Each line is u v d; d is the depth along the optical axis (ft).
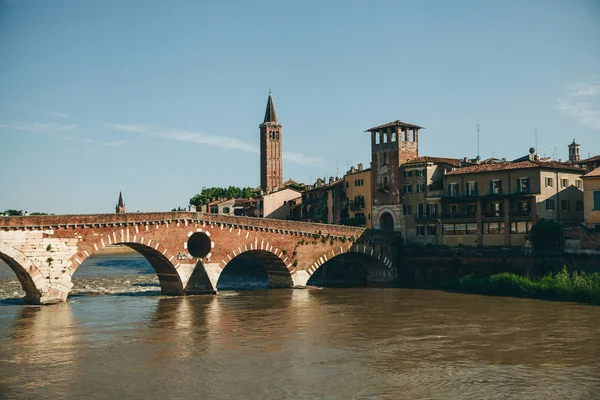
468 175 322.96
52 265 239.50
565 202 311.06
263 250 292.40
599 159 342.85
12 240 231.09
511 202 307.17
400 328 188.24
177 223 268.62
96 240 249.14
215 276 277.64
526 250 284.61
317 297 265.54
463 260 302.04
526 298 248.32
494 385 129.59
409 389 127.34
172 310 227.40
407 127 356.59
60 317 211.20
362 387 128.67
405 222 348.18
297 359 150.92
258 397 122.72
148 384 131.23
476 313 213.05
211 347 163.94
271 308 232.12
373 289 295.69
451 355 153.79
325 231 310.24
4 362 148.87
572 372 138.41
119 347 164.14
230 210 552.00
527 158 344.90
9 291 296.30
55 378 135.74
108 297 268.62
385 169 360.69
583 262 257.34
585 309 216.74
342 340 171.83
